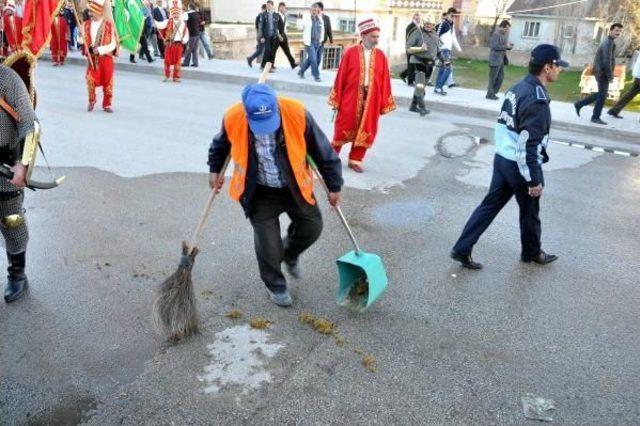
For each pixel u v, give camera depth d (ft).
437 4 93.71
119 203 18.90
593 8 90.33
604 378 11.09
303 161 11.69
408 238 17.11
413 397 10.35
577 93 55.77
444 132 30.50
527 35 96.12
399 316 12.89
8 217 12.28
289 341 11.84
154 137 27.14
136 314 12.65
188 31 48.80
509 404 10.27
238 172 11.69
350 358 11.35
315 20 43.34
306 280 14.34
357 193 20.76
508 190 14.62
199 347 11.57
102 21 30.60
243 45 63.77
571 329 12.70
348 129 22.38
